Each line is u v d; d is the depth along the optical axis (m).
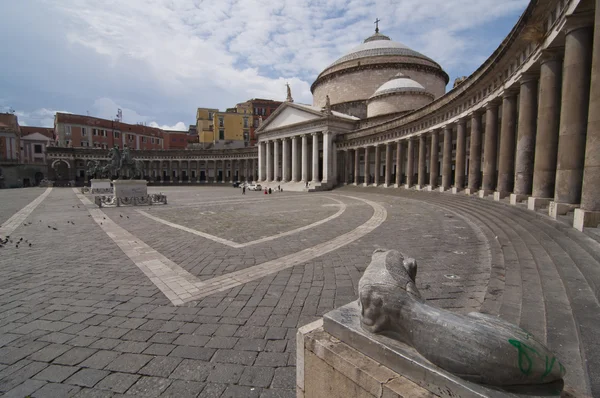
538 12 10.31
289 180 61.06
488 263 7.79
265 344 4.55
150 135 89.81
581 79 8.39
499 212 13.30
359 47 64.06
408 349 2.47
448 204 20.33
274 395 3.53
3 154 64.44
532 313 4.11
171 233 13.14
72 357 4.32
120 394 3.60
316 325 3.28
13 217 19.03
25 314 5.64
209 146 87.69
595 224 6.88
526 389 2.09
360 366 2.50
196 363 4.14
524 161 13.28
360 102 57.56
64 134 72.94
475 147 20.73
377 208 21.39
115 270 8.12
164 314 5.57
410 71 56.50
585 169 7.14
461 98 21.86
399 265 3.00
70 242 11.57
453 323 2.29
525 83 13.12
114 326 5.16
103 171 27.28
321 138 56.62
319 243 10.83
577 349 3.09
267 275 7.52
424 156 30.61
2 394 3.60
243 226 14.75
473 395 2.03
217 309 5.72
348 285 6.75
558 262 5.63
